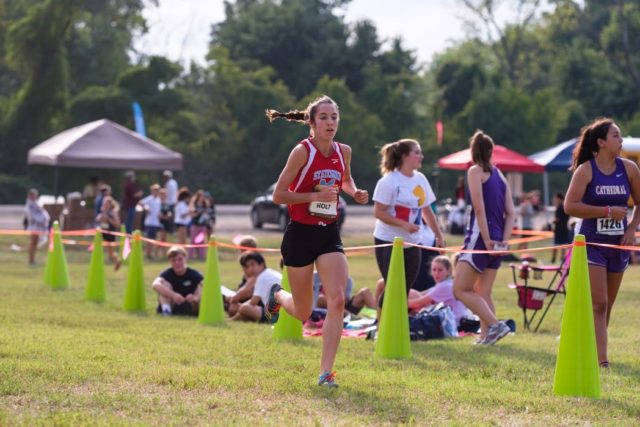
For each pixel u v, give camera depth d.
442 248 11.84
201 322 14.55
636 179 10.11
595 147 10.01
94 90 73.38
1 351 10.34
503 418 7.50
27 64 71.44
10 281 22.42
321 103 8.48
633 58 93.19
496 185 11.88
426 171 83.62
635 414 7.77
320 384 8.50
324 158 8.52
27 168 71.31
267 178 82.69
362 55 97.25
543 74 105.50
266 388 8.39
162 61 74.69
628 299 19.00
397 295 10.89
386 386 8.69
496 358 10.67
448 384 8.86
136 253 16.41
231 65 87.12
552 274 25.61
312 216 8.48
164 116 75.94
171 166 35.88
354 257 34.06
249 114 83.62
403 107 88.69
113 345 11.23
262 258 15.74
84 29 84.69
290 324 12.64
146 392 8.19
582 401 8.16
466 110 85.75
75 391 8.16
